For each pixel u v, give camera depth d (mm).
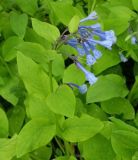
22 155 579
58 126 596
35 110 611
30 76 597
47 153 658
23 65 593
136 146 589
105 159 605
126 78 819
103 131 615
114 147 588
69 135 592
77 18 547
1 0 835
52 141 721
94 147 612
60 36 571
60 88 560
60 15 745
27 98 678
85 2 895
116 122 611
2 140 599
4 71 731
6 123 641
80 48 577
